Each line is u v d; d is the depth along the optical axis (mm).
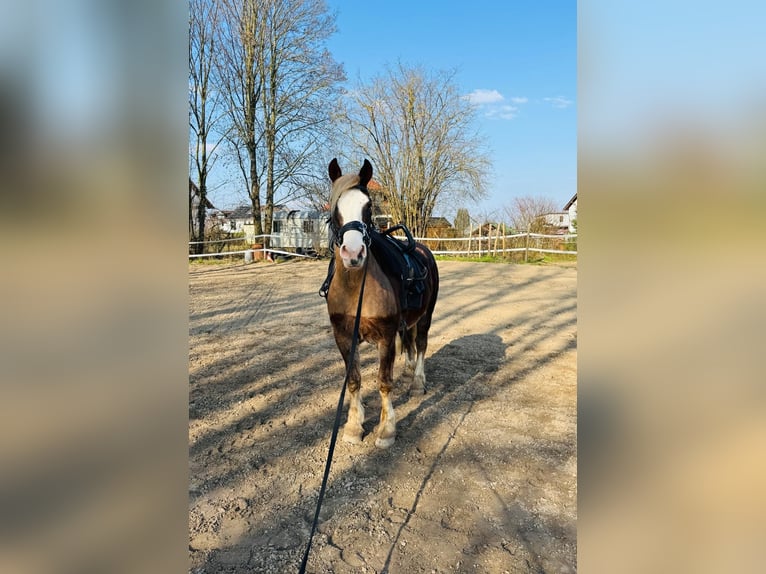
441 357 5227
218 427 3434
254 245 17609
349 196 2791
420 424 3459
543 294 9648
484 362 5035
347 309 2998
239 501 2512
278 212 23000
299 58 17969
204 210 17609
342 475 2766
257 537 2221
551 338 6074
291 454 3027
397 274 3174
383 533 2238
